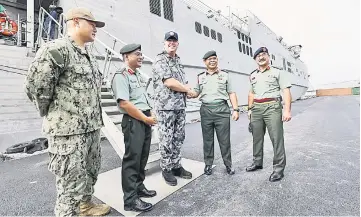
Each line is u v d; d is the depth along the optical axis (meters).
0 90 4.62
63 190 1.57
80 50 1.64
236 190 2.33
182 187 2.48
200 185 2.52
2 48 4.86
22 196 2.40
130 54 2.08
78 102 1.58
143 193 2.21
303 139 4.79
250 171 2.93
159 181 2.63
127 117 1.98
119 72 1.99
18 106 4.86
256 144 2.93
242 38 16.98
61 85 1.53
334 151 3.68
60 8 5.89
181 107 2.62
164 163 2.55
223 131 2.83
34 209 2.10
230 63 14.70
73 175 1.57
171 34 2.47
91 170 1.84
